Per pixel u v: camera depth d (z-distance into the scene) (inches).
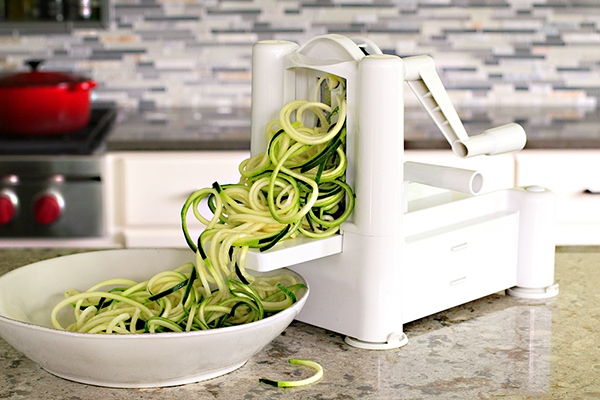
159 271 36.2
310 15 106.2
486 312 36.4
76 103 85.9
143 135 86.0
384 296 31.6
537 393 27.5
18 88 82.7
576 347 31.9
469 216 37.0
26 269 33.3
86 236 82.6
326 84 34.0
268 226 31.0
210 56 107.4
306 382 28.1
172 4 105.5
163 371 26.6
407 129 91.7
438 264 34.4
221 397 27.2
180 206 82.6
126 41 106.4
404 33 107.1
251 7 105.8
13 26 100.4
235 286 30.9
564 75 109.3
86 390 27.8
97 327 29.8
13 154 80.3
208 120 98.1
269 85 35.0
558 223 84.5
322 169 31.2
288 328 34.5
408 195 39.2
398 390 27.8
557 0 106.7
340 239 31.9
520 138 33.5
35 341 25.9
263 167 32.2
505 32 107.5
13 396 27.3
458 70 108.7
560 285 40.6
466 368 29.8
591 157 83.2
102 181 81.4
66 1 97.3
